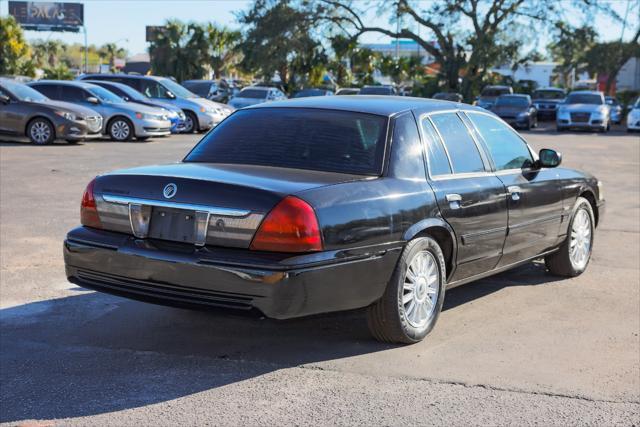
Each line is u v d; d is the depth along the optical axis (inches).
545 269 283.0
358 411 152.3
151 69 2394.2
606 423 149.7
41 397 156.3
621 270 282.5
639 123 1194.0
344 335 199.9
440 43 2010.3
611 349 193.6
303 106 206.7
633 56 2151.8
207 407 152.6
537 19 1921.8
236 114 212.8
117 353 183.3
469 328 208.8
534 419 150.6
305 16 1956.2
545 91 1753.2
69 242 184.1
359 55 2057.1
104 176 185.5
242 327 205.2
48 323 205.2
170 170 181.8
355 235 170.2
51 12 4178.2
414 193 187.5
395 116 197.6
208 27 2363.4
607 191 494.6
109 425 143.7
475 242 209.2
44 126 706.2
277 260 160.2
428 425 146.8
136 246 172.9
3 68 2242.9
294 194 164.6
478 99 1571.1
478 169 216.7
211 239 166.6
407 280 188.1
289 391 161.8
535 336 202.8
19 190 428.8
